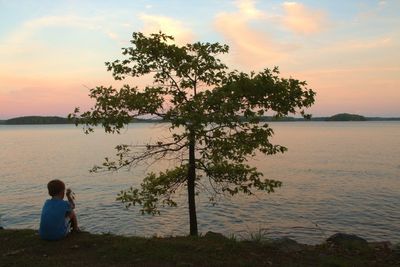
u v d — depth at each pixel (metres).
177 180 11.73
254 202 31.62
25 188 40.59
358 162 60.34
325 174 47.31
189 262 7.41
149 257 7.69
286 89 9.66
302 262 7.53
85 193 36.97
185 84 11.26
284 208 29.69
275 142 112.06
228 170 11.36
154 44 10.87
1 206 31.80
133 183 42.25
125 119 10.43
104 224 26.11
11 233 9.27
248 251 8.02
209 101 9.80
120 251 7.96
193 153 11.13
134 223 26.22
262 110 10.20
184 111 10.10
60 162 64.56
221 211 28.80
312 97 9.91
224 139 10.52
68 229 9.08
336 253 8.15
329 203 31.19
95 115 10.62
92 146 103.81
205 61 11.12
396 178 43.44
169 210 29.19
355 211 28.50
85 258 7.73
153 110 10.70
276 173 48.53
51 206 8.73
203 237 9.05
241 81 9.58
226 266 7.25
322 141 115.94
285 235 22.83
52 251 8.11
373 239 21.70
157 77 11.30
